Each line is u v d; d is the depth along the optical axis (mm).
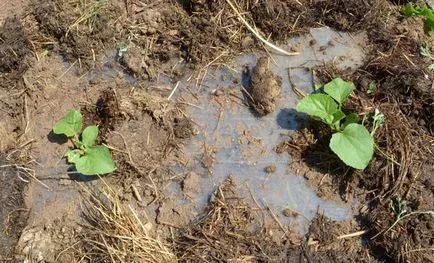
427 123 929
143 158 917
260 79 948
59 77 973
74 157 901
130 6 1019
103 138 927
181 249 864
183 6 1019
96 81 969
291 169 912
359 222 884
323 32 1001
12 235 870
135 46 990
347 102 934
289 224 881
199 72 973
